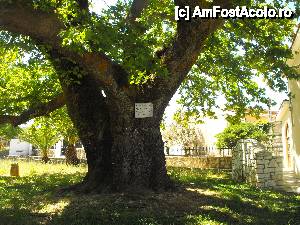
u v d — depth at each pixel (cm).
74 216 906
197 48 1145
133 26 993
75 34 852
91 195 1135
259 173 1523
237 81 1588
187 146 3631
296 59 1711
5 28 905
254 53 1240
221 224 855
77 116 1278
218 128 3616
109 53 942
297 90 1812
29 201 1101
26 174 2150
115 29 912
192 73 1772
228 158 2634
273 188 1488
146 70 983
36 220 886
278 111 2298
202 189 1296
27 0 873
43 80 1497
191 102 1869
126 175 1160
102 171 1217
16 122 1356
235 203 1088
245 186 1498
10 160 3494
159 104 1184
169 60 1134
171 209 985
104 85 1115
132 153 1171
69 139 3028
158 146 1198
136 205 1006
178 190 1208
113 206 993
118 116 1172
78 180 1634
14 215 927
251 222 885
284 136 2291
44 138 3306
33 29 902
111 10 969
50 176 1905
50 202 1068
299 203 1137
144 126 1180
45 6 893
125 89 1142
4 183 1611
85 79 1277
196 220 880
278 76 1252
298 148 1847
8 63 1525
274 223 882
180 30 1134
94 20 918
